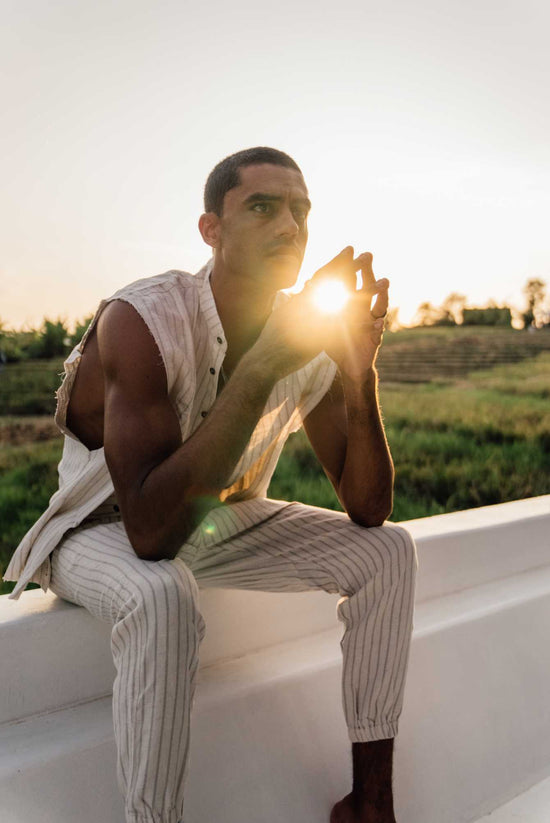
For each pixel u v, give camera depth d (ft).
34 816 4.64
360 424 5.44
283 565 5.55
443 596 7.98
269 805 5.56
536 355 65.10
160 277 5.31
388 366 63.21
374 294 5.22
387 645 5.34
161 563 4.56
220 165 5.39
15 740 4.98
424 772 6.48
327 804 5.83
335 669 6.30
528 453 38.83
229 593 6.26
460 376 59.77
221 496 5.92
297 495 30.25
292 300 4.78
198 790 5.29
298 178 5.35
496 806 6.78
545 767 7.37
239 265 5.29
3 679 5.12
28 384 44.65
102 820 4.88
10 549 25.17
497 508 9.36
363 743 5.38
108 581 4.61
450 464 37.22
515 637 7.72
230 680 5.89
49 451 35.91
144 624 4.29
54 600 5.57
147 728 4.25
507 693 7.39
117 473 4.58
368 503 5.49
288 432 6.01
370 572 5.32
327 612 6.95
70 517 5.25
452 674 7.04
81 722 5.21
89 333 5.30
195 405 5.40
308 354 4.67
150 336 4.76
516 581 8.51
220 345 5.28
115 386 4.75
